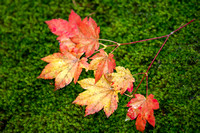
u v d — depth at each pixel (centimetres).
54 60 47
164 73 51
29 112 50
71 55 47
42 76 47
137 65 52
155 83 51
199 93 49
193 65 51
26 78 52
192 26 53
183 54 51
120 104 50
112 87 47
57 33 47
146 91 49
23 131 49
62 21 46
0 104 51
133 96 50
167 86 50
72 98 50
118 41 53
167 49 52
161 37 51
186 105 49
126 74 47
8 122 50
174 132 48
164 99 50
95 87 47
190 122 48
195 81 50
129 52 53
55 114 50
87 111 46
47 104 50
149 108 46
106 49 53
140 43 53
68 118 50
